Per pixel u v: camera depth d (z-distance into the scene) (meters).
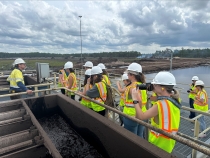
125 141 2.14
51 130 3.77
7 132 2.90
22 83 4.36
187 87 13.76
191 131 4.73
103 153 2.74
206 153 1.33
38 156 2.29
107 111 3.14
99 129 2.76
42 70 8.25
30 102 4.13
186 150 3.71
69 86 5.30
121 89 4.08
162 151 1.75
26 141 2.38
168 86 1.71
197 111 2.52
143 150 1.84
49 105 4.41
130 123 2.80
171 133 1.65
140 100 2.11
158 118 1.86
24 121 3.01
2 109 3.64
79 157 2.87
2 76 8.97
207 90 12.37
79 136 3.46
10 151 2.26
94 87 3.38
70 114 3.85
